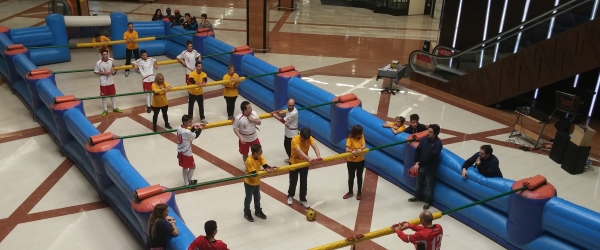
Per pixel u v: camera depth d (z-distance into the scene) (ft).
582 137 28.84
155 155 31.27
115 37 51.08
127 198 23.32
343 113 30.66
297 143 24.64
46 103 32.65
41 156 31.48
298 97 34.81
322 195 27.22
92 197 27.12
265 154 31.53
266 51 53.62
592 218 19.83
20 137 33.96
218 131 34.81
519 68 37.68
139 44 51.83
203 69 46.42
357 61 51.78
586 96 35.88
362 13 75.92
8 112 38.01
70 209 25.89
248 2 51.49
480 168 23.91
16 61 38.73
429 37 62.95
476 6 48.37
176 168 29.76
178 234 19.22
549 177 29.53
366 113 30.22
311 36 61.00
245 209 24.50
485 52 40.65
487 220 23.70
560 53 35.09
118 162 24.09
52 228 24.25
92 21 51.42
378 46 57.82
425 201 26.76
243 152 28.53
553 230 21.11
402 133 27.84
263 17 51.88
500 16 46.78
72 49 54.19
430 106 40.27
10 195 26.96
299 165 23.62
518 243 22.38
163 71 47.65
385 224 24.73
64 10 56.29
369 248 22.77
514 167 30.63
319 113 33.30
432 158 24.81
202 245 17.80
